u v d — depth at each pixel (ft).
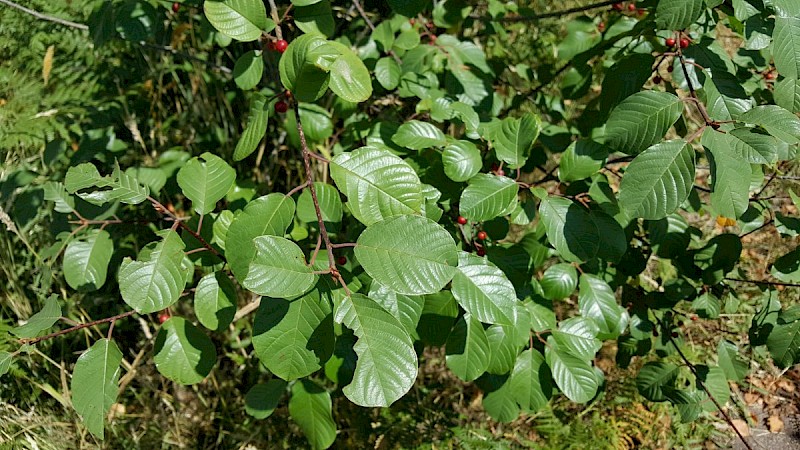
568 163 1.85
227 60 3.04
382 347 1.24
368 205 1.45
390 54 2.33
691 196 2.21
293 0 1.65
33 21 3.05
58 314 1.64
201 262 1.76
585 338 2.02
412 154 1.99
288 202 1.50
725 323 3.32
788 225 2.05
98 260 2.06
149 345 2.83
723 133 1.46
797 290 3.31
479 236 1.97
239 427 2.82
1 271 2.87
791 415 3.19
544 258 2.10
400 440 2.79
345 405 2.83
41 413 2.69
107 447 2.72
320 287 1.39
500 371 1.91
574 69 2.43
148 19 2.04
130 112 3.00
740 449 3.03
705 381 2.35
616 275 2.28
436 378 3.07
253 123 1.59
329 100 2.79
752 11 1.67
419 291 1.26
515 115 3.37
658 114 1.58
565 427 2.90
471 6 2.74
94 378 1.55
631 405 3.04
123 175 1.65
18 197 2.57
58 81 3.10
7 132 2.84
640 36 2.12
